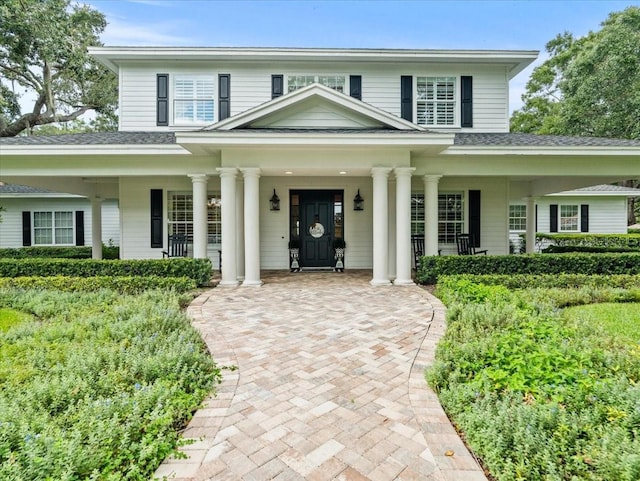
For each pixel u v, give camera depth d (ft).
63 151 27.48
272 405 9.70
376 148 27.14
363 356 13.21
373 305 21.22
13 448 6.86
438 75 36.63
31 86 64.34
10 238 52.85
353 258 38.52
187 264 26.89
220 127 26.78
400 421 8.93
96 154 27.94
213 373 11.29
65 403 8.72
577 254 27.86
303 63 36.06
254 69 36.06
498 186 38.17
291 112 28.14
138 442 7.42
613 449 6.31
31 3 51.08
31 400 8.57
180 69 35.73
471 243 37.91
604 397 8.20
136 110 35.65
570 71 64.69
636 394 8.14
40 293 21.48
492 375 9.17
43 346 12.46
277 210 38.06
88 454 6.60
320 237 38.42
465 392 8.96
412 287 27.14
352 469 7.23
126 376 10.08
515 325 13.89
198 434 8.31
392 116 27.35
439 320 17.72
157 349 12.17
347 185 38.29
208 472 7.10
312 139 25.55
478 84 36.88
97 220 40.73
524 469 6.33
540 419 7.27
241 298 23.32
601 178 32.71
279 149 27.40
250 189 27.81
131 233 36.60
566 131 67.00
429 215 30.07
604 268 27.25
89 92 69.46
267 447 7.90
